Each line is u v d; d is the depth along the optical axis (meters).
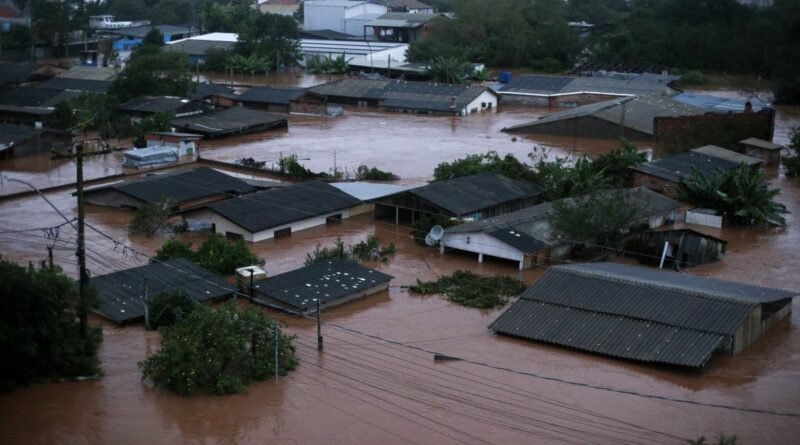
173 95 64.12
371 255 32.44
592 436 19.50
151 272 28.45
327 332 25.69
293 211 36.09
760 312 24.98
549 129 57.72
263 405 21.09
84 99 59.03
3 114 59.09
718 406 21.05
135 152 47.28
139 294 27.14
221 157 50.12
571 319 25.02
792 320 26.80
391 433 19.73
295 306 26.78
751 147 48.94
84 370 22.88
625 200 33.84
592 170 40.75
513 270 31.34
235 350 22.12
